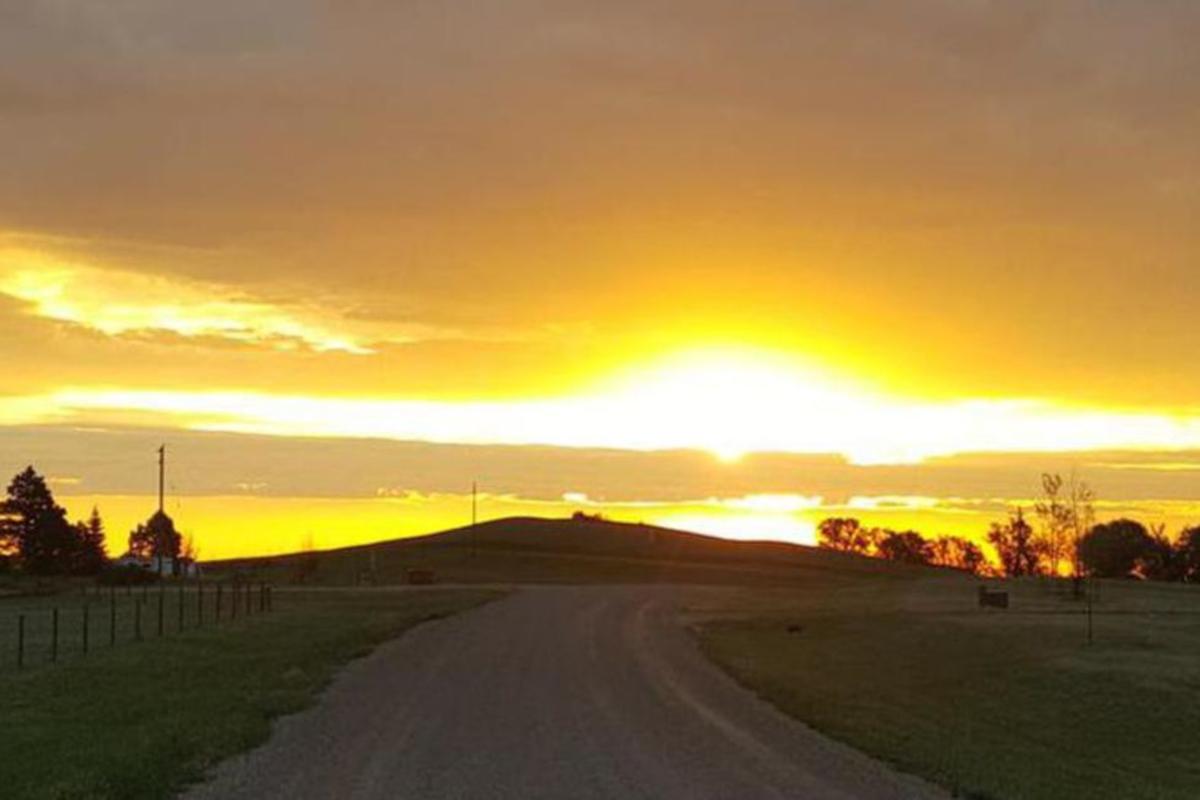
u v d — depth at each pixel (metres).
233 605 56.16
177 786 14.14
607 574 130.00
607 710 22.16
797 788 14.77
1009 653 41.38
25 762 15.21
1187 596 75.12
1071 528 80.75
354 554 154.38
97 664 29.45
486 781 14.70
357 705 22.44
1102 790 17.39
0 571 119.44
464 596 75.19
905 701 27.78
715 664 33.94
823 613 62.09
